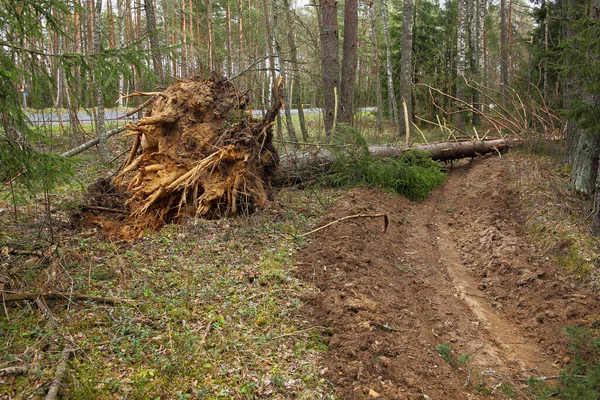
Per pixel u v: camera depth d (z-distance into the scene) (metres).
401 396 3.93
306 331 4.82
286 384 4.00
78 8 5.12
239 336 4.57
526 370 4.70
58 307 4.60
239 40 21.88
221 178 7.71
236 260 6.20
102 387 3.59
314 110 19.59
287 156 9.98
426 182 11.03
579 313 5.35
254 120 8.54
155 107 8.10
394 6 31.16
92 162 10.91
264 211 8.04
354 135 10.52
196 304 5.00
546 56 14.11
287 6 15.71
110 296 4.93
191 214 7.66
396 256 7.43
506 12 33.12
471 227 8.62
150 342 4.26
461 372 4.60
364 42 28.31
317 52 16.59
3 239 6.00
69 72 5.19
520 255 6.88
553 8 16.70
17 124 4.57
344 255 6.57
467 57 24.78
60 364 3.63
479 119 22.17
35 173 4.76
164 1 20.34
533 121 13.14
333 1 12.76
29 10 4.85
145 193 7.50
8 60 4.49
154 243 6.52
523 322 5.58
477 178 11.74
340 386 4.06
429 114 22.16
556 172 9.64
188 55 20.20
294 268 6.20
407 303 5.86
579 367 4.46
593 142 7.81
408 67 20.09
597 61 6.76
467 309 5.95
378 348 4.54
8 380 3.40
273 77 13.93
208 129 7.83
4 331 4.08
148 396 3.63
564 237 6.77
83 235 6.62
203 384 3.87
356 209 8.59
